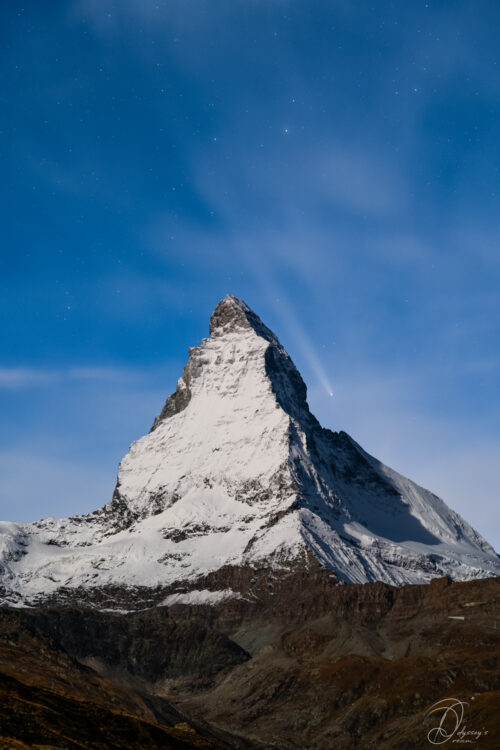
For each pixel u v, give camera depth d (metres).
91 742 169.38
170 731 197.50
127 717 186.25
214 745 197.25
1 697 173.12
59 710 178.88
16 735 159.75
